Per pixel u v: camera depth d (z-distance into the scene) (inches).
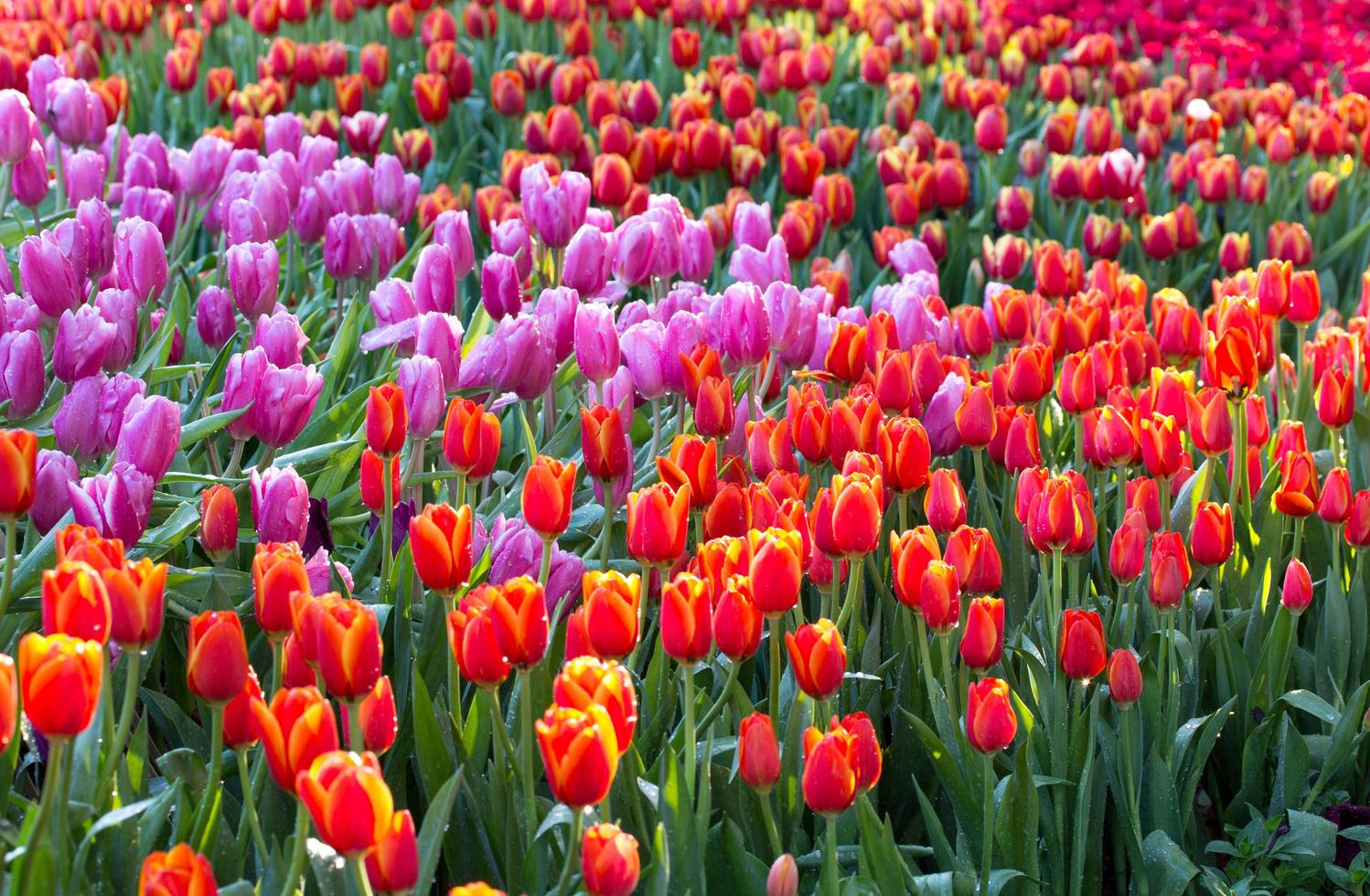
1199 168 238.5
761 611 82.9
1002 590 121.0
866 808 84.0
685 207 248.2
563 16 309.6
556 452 126.0
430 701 88.0
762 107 303.4
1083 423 128.3
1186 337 145.9
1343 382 127.0
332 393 134.3
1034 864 94.3
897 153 227.6
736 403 127.6
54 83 169.8
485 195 198.2
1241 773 117.0
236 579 99.7
